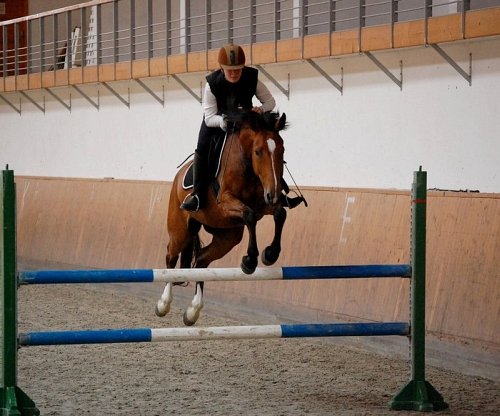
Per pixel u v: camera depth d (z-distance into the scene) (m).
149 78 16.91
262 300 12.93
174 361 10.18
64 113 19.91
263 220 13.43
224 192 8.10
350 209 12.04
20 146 21.67
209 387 8.88
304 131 13.70
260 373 9.57
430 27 11.02
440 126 11.41
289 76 13.94
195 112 15.82
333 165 13.17
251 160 7.88
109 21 23.00
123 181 17.27
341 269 7.94
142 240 16.00
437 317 10.16
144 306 14.54
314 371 9.70
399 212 11.22
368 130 12.53
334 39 12.54
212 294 13.92
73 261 17.88
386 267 8.04
